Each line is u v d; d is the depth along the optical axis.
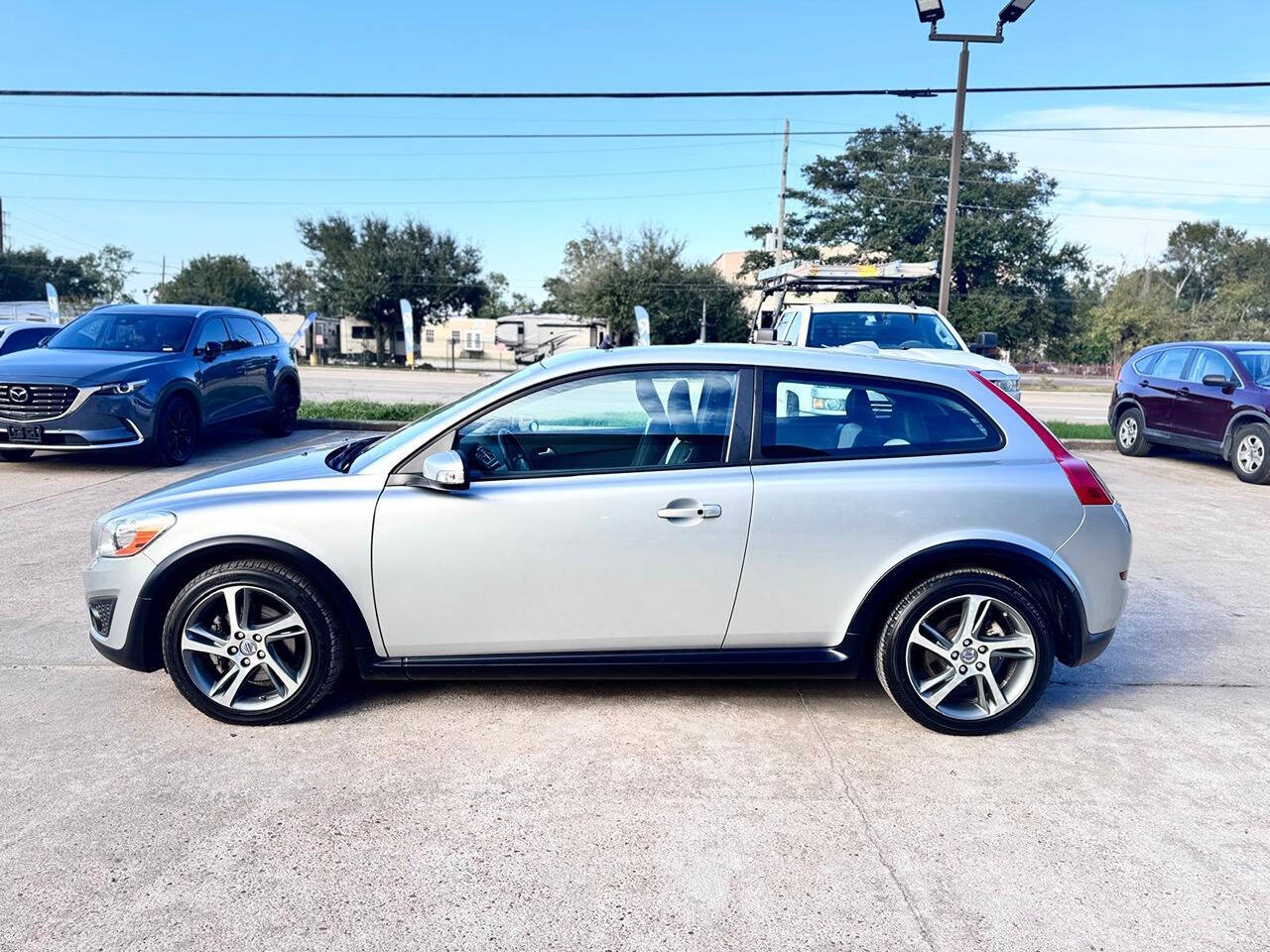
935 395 3.90
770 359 3.87
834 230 45.78
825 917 2.63
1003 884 2.81
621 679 4.11
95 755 3.51
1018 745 3.76
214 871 2.79
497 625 3.71
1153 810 3.26
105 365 9.23
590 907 2.66
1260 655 4.89
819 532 3.67
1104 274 62.75
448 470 3.54
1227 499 9.62
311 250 53.62
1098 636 3.87
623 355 3.87
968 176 45.62
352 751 3.59
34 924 2.53
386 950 2.47
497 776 3.41
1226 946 2.54
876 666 3.87
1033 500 3.73
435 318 55.19
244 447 11.37
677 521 3.65
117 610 3.72
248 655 3.71
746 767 3.52
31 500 8.08
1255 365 11.18
